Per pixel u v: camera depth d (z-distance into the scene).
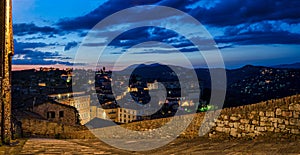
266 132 12.90
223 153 10.91
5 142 13.38
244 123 13.56
